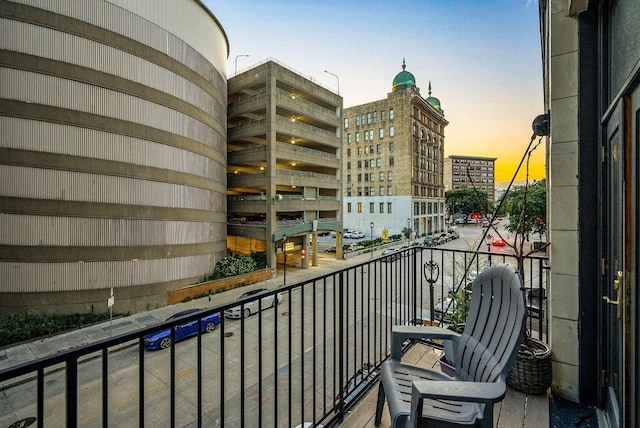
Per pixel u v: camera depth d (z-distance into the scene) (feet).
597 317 8.03
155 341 35.12
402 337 7.38
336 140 93.25
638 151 5.58
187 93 56.18
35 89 40.91
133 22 48.14
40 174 41.42
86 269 44.37
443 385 4.91
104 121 45.47
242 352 5.46
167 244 52.54
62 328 40.40
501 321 6.25
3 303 40.14
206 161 60.95
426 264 13.20
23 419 24.39
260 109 77.30
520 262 10.21
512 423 7.52
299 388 27.17
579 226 8.34
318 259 97.81
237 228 81.41
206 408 25.05
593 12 8.27
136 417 24.14
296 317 43.83
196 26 58.59
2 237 39.88
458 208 222.69
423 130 156.35
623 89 5.93
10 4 39.81
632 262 5.70
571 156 8.69
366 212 154.61
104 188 45.68
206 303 53.26
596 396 8.04
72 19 42.98
